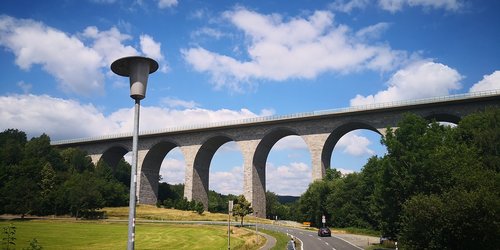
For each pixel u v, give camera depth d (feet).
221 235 165.68
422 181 92.12
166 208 301.02
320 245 124.67
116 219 270.05
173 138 291.79
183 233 178.81
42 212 288.30
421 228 72.23
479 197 66.64
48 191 292.61
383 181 101.86
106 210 303.89
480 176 78.02
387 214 101.35
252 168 252.42
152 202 309.42
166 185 407.44
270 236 156.35
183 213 272.72
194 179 279.69
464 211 66.64
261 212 261.03
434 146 99.04
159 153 314.76
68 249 130.31
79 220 258.98
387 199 100.73
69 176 310.86
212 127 268.00
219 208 460.96
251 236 157.07
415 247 74.23
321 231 163.12
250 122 254.06
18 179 281.74
